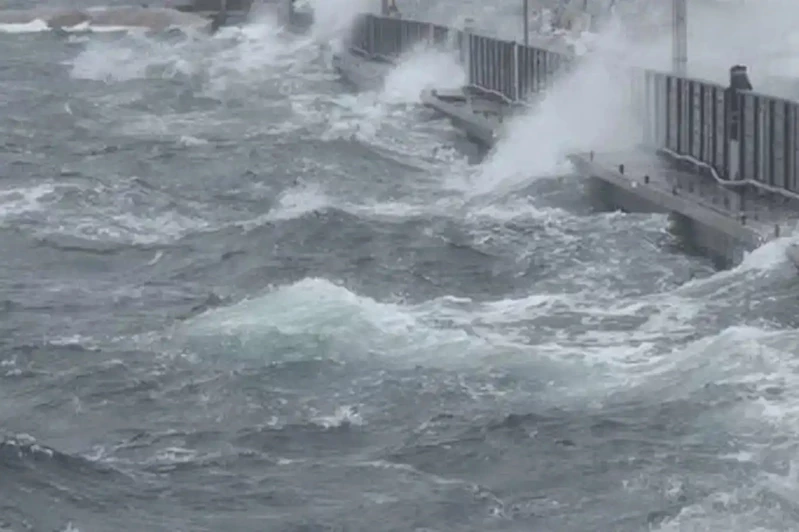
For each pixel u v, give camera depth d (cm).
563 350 11712
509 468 9894
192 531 9325
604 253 14500
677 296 12862
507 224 15675
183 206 17712
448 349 11738
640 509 9256
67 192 18375
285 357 11706
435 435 10381
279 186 18738
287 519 9419
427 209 16712
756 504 9200
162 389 11338
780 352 11300
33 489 9819
